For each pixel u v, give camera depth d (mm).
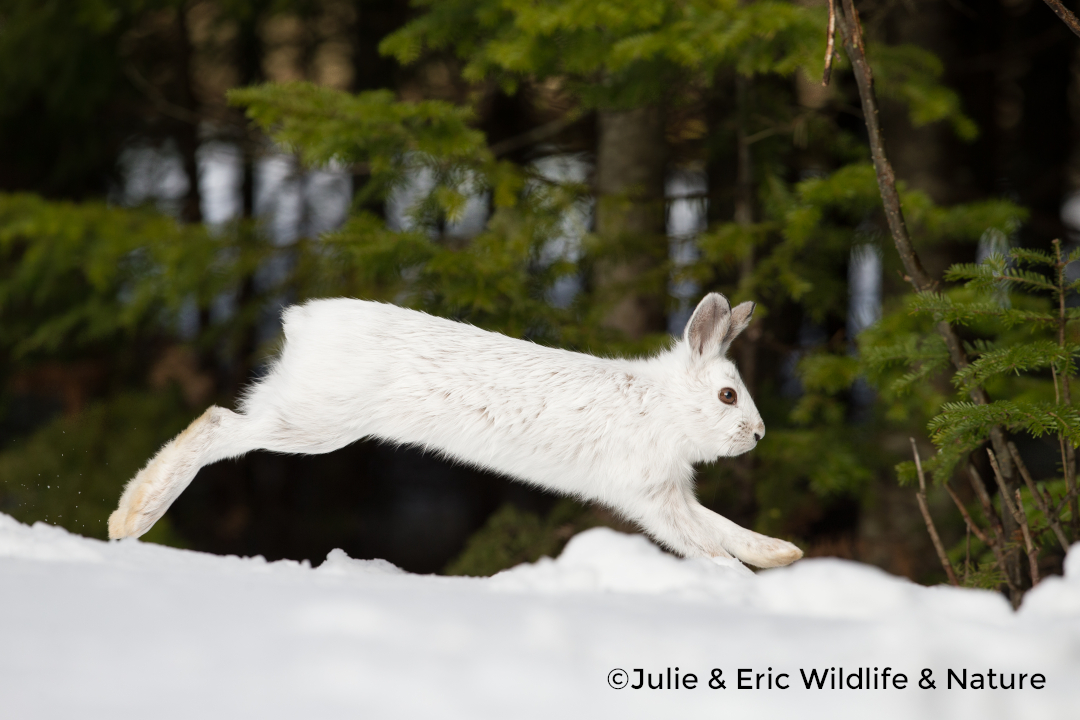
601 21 10289
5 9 17234
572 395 7363
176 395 17656
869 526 14031
